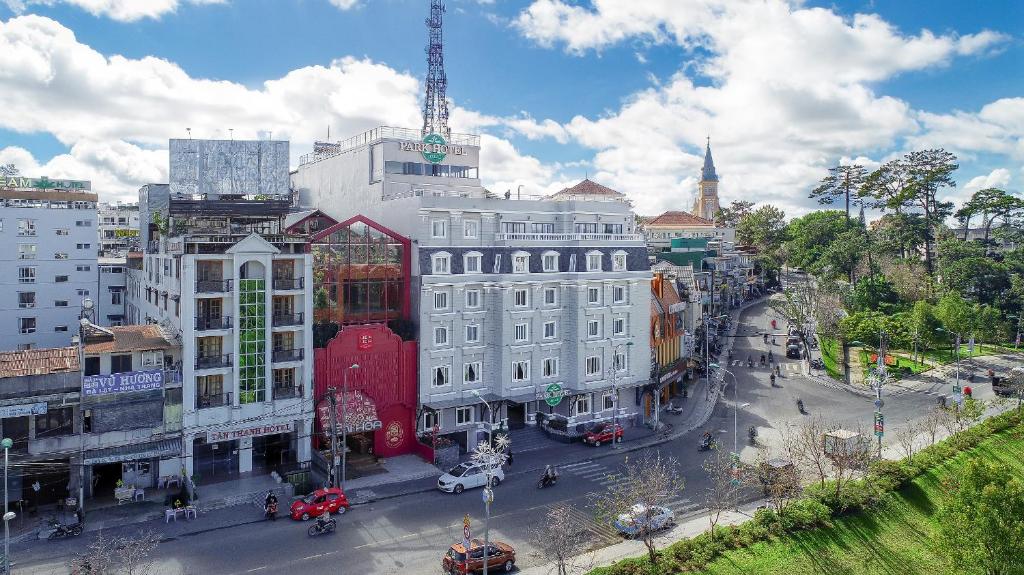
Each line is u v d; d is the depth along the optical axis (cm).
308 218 7619
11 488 5062
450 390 6856
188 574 4231
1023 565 4109
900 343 10825
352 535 4847
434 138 8906
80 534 4753
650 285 8019
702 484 5950
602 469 6338
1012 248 16300
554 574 4234
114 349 5441
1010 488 4253
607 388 7550
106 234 14150
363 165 8931
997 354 11319
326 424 6175
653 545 4656
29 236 8888
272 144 6588
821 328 11406
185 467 5566
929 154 14275
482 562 4203
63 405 5125
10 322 8812
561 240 7462
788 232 19612
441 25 9850
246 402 5834
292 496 5509
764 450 6406
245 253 5794
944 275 13138
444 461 6388
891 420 7906
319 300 6475
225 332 5747
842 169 16850
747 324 13975
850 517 5200
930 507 5562
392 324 6794
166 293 6531
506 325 7031
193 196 6369
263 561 4425
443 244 6900
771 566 4494
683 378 9619
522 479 6069
